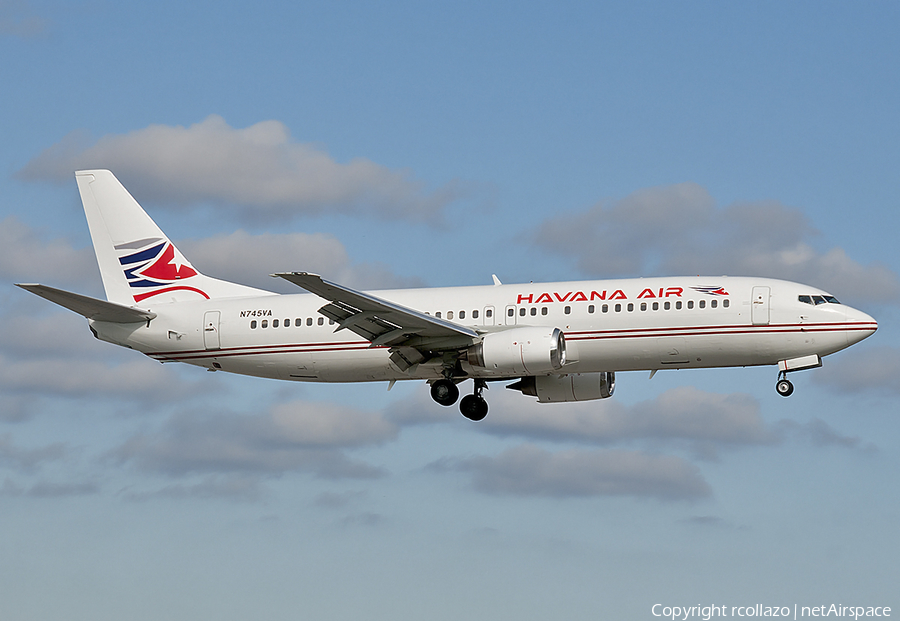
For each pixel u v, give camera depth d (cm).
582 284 10256
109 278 11606
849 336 9619
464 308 10356
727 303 9838
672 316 9900
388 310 9538
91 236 11675
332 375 10800
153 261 11550
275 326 10794
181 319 11050
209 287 11412
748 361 9962
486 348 9944
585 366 10181
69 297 10431
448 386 10781
